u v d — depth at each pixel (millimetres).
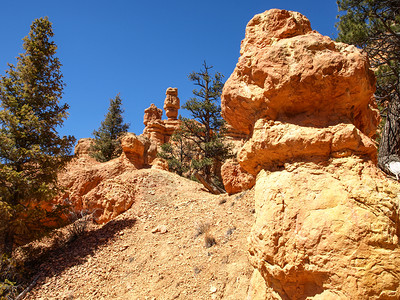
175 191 16609
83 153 36312
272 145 4828
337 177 4320
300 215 4316
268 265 4414
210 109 29422
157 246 10750
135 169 19484
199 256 9023
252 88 5207
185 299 7410
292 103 4863
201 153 30828
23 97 14578
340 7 13492
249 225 9812
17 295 9828
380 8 12477
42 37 16188
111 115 38781
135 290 8641
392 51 12055
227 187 13812
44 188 12758
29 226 13125
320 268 3943
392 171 8406
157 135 50156
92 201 15195
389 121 9586
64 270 10852
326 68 4473
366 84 4617
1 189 12273
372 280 3623
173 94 56250
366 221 3865
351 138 4340
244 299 6668
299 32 5406
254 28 5855
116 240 12156
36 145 13117
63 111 15359
